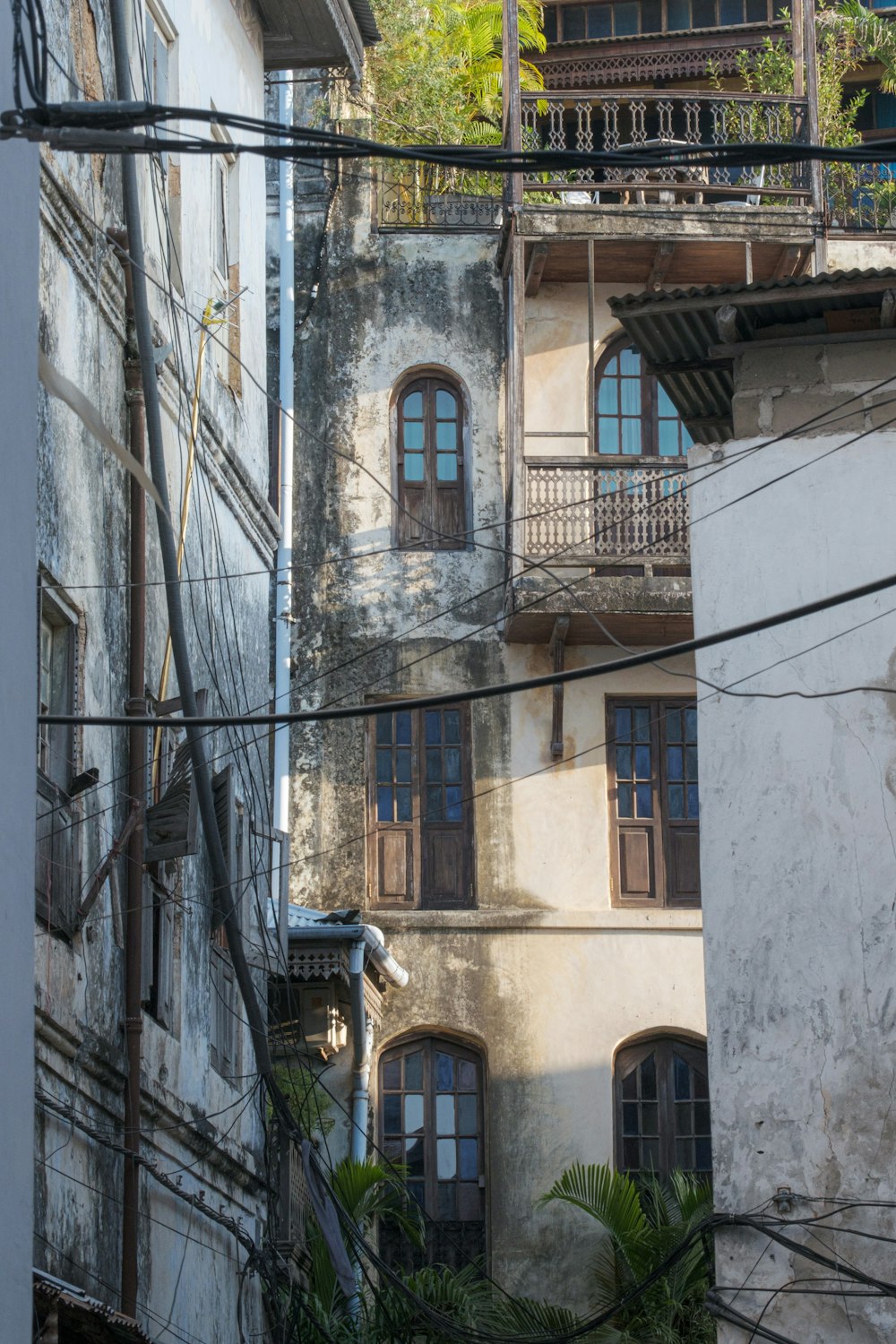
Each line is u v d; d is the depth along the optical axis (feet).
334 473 88.38
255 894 58.75
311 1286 67.41
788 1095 46.16
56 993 40.37
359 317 89.92
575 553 82.17
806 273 86.22
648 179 89.92
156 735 49.96
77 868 42.70
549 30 107.45
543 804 85.10
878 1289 44.42
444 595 87.10
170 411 52.85
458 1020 82.48
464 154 26.96
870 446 49.65
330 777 85.61
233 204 63.36
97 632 45.68
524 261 85.46
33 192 34.22
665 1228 71.92
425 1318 64.13
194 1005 52.75
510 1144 80.94
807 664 48.62
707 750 48.44
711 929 47.39
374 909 84.28
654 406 89.10
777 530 49.47
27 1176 30.96
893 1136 45.55
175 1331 48.70
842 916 47.06
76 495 44.65
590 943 83.51
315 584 87.40
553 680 30.78
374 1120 81.35
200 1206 50.21
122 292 48.78
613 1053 82.38
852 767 47.88
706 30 104.58
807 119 86.89
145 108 26.27
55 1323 32.53
